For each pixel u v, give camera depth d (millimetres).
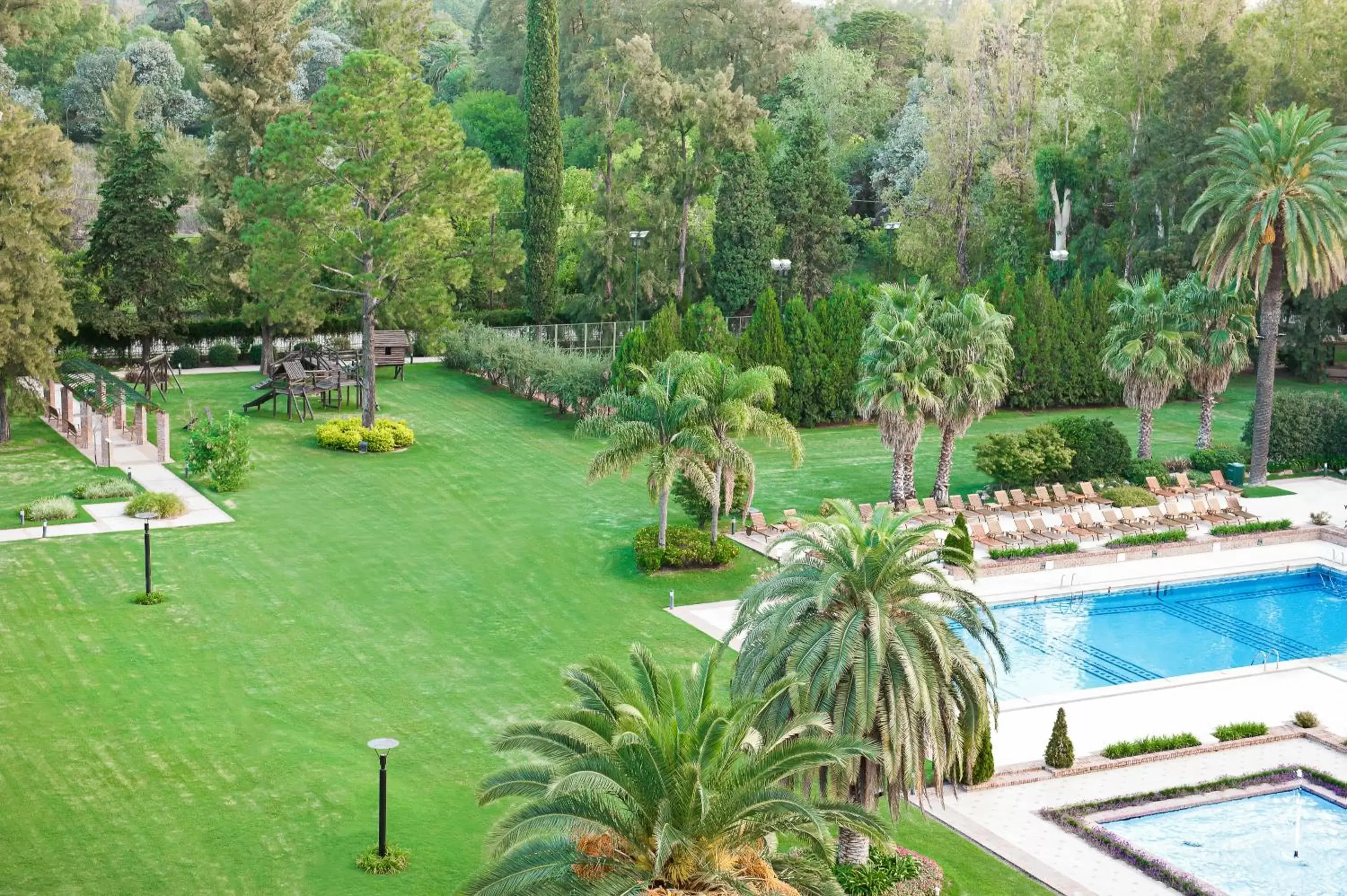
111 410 53062
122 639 32500
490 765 26516
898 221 87062
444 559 39688
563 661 32281
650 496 39938
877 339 45094
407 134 55250
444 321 56344
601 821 16891
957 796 26188
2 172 49812
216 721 27953
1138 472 49844
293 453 52000
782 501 46812
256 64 68688
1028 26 96562
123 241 62344
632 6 123188
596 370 57344
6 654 31344
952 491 49625
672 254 80688
